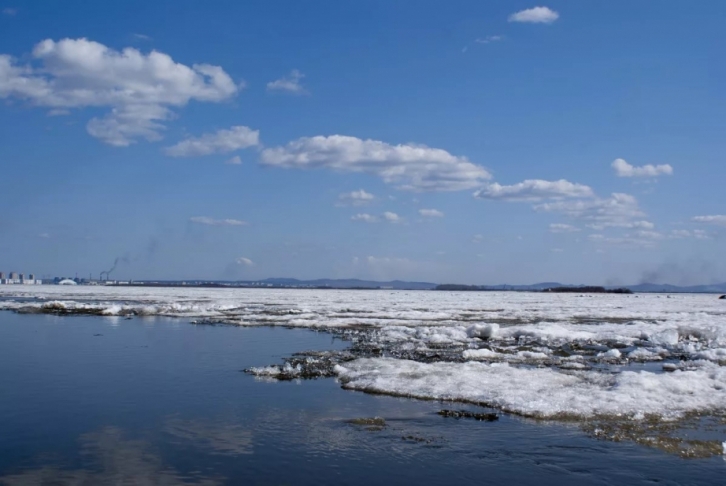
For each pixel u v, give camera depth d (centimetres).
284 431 1141
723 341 2631
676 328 2862
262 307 5566
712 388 1483
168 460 974
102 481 880
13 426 1166
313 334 2970
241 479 894
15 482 872
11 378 1669
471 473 930
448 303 7412
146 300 7519
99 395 1447
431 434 1129
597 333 2953
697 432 1143
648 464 973
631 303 8288
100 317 4075
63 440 1077
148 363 1956
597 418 1233
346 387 1547
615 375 1620
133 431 1136
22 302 6338
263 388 1545
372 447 1048
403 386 1520
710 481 904
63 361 1991
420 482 891
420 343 2541
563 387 1489
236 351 2278
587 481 902
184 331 3094
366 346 2412
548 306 6725
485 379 1581
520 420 1230
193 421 1209
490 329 2766
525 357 2123
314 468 945
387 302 7512
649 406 1312
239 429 1153
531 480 902
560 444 1070
